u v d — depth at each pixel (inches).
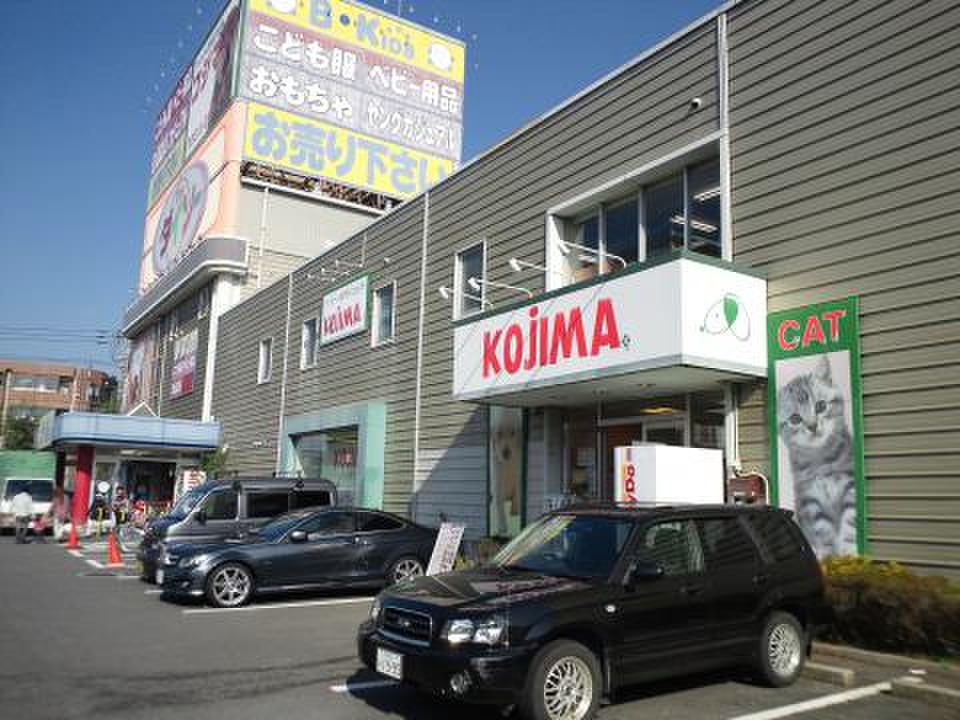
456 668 216.7
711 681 277.1
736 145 422.9
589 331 410.3
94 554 802.2
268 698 260.5
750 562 270.8
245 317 1118.4
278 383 979.9
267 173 1311.5
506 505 557.6
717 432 420.5
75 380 3233.3
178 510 596.1
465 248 645.9
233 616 422.9
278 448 949.8
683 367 365.4
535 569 261.1
